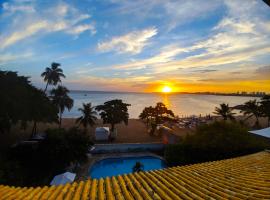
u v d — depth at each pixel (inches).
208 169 442.9
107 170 1460.4
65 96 2372.0
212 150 1043.9
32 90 1702.8
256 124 2783.0
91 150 1631.4
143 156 1648.6
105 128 2118.6
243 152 1011.3
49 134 1227.9
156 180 373.4
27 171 1133.7
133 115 4862.2
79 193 323.0
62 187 351.9
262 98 2723.9
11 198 296.8
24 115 1551.4
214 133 1103.0
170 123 2753.4
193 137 1122.0
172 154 1125.1
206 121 3004.4
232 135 1066.1
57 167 1212.5
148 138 2213.3
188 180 368.5
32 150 1212.5
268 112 2655.0
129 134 2399.1
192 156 1074.1
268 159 501.0
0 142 1667.1
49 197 304.7
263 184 319.0
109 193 317.7
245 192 291.4
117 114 2186.3
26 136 1993.1
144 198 292.8
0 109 1376.7
